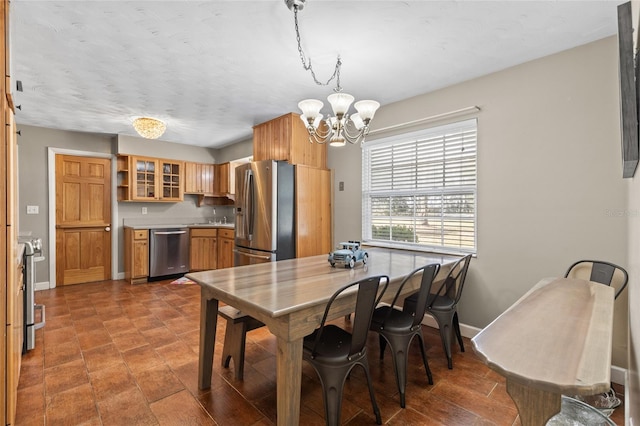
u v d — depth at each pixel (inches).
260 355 97.3
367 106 83.0
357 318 61.6
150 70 103.1
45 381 81.4
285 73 105.3
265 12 73.1
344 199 153.0
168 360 93.2
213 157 234.4
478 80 108.2
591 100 86.4
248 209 147.3
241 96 126.3
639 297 44.5
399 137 131.3
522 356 35.3
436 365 91.9
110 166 196.7
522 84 98.3
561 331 42.4
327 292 64.2
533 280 96.5
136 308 141.6
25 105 137.1
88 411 69.7
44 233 174.1
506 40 85.2
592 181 86.0
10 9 58.7
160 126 153.9
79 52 91.2
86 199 189.0
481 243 108.0
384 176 139.1
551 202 93.0
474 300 110.0
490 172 105.6
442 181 120.1
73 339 107.7
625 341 80.7
